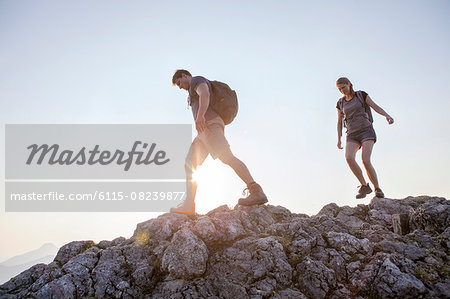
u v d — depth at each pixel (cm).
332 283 265
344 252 294
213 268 286
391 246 297
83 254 313
